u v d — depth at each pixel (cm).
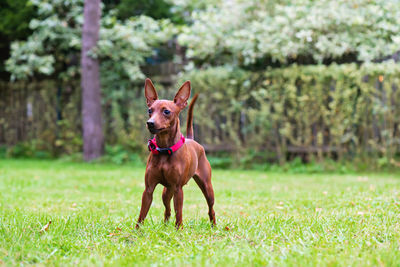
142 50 1279
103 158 1191
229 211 527
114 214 504
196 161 412
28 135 1423
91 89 1205
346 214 461
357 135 1027
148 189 383
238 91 1103
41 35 1268
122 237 362
